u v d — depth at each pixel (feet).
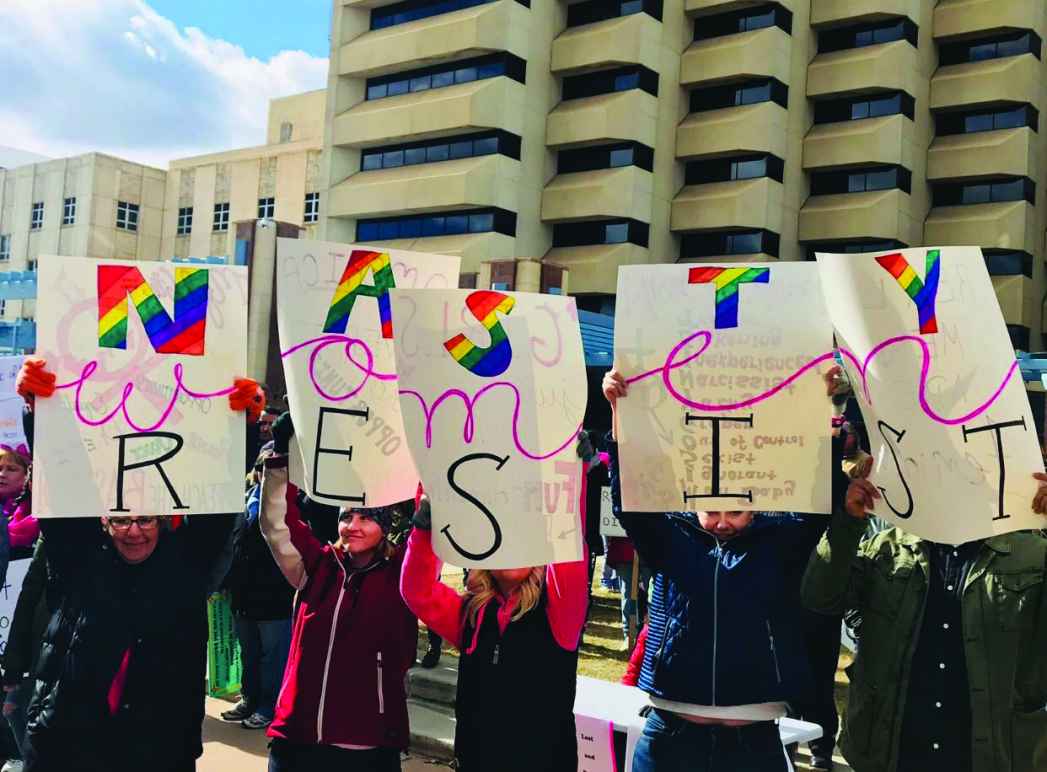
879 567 11.17
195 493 11.58
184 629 11.86
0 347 65.46
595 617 31.09
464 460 10.27
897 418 10.11
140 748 11.46
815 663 16.99
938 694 10.66
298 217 145.07
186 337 11.71
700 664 10.55
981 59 122.62
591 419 74.54
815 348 10.58
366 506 11.57
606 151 117.70
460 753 10.81
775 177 118.73
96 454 11.37
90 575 11.76
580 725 15.19
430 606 10.91
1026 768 10.36
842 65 120.57
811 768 17.70
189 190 160.04
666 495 10.78
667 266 10.96
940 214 122.21
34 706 11.67
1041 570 10.50
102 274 11.54
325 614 11.83
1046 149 123.65
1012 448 9.92
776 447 10.61
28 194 166.09
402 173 118.83
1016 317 115.34
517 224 115.44
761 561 10.79
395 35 119.03
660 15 119.03
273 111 162.09
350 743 11.50
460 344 10.36
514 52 114.42
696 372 10.77
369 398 11.72
